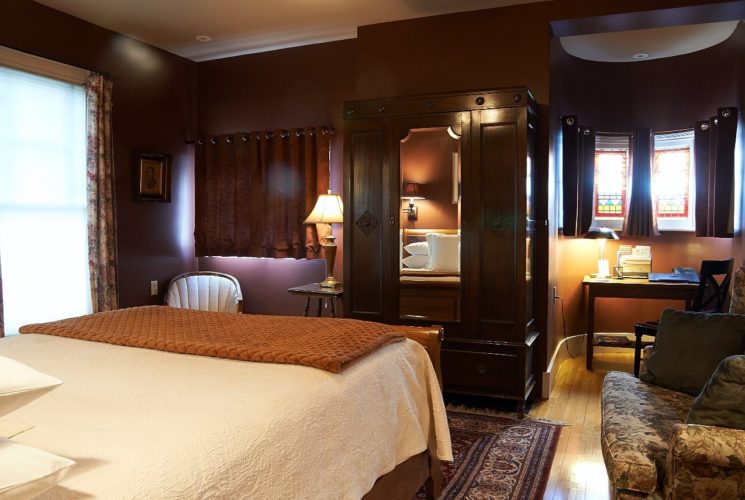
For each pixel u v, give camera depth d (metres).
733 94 4.52
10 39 3.41
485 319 3.38
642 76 5.09
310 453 1.33
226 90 4.76
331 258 4.04
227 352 1.70
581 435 3.09
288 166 4.47
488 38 3.72
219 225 4.69
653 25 3.63
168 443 1.07
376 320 3.62
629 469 1.75
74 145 3.82
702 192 4.68
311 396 1.44
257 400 1.33
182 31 4.11
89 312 3.91
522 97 3.25
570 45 4.71
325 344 1.81
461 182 3.40
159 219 4.52
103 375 1.52
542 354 3.77
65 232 3.77
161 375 1.52
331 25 4.02
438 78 3.84
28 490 0.78
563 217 4.79
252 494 1.11
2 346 1.85
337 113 4.37
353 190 3.65
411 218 3.52
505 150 3.30
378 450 1.68
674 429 1.63
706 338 2.41
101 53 3.99
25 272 3.54
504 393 3.36
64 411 1.23
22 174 3.51
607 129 5.17
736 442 1.55
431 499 2.28
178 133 4.70
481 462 2.72
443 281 3.46
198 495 0.98
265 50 4.57
